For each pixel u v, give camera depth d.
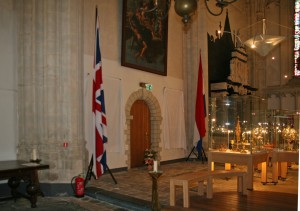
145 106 10.85
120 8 9.77
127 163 9.65
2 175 5.39
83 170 7.72
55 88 7.12
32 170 5.86
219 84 13.13
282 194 6.32
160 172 5.11
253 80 17.73
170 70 11.86
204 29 12.46
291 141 8.48
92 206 5.97
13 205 6.08
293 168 9.75
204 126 10.96
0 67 7.01
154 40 10.83
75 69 7.23
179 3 4.21
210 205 5.50
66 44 7.14
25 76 7.21
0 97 6.97
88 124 8.28
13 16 7.32
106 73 9.16
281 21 17.52
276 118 9.84
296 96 16.75
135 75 10.20
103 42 9.15
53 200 6.43
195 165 10.80
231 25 15.78
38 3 7.28
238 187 6.50
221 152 7.29
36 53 7.25
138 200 5.90
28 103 7.16
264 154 7.27
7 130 7.04
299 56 16.91
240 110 8.55
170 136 11.38
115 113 9.30
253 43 11.38
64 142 7.01
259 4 17.66
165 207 5.39
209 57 13.42
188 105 12.48
